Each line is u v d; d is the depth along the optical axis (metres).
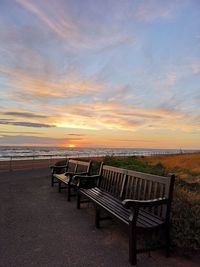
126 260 3.06
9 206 5.73
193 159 15.77
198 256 3.17
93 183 6.26
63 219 4.74
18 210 5.38
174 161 15.64
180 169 10.89
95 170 7.53
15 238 3.75
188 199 4.09
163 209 3.28
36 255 3.18
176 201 3.88
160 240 3.36
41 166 17.55
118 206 3.96
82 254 3.22
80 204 5.94
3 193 7.31
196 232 3.27
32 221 4.60
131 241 2.97
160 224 3.13
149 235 3.54
